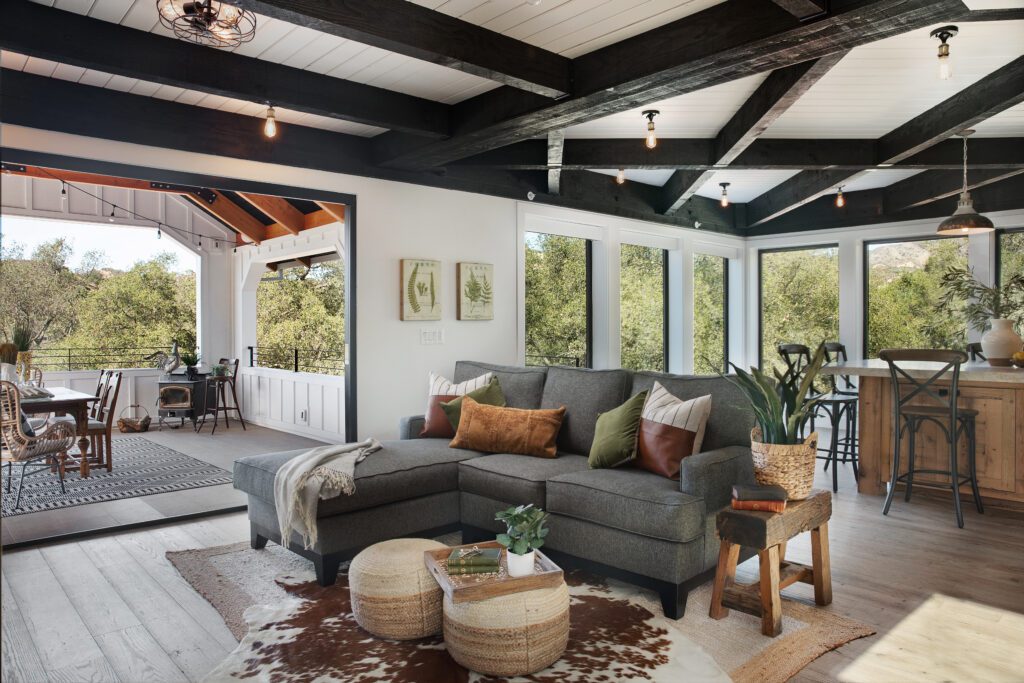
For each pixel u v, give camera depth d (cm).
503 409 388
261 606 285
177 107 405
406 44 276
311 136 460
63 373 772
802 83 339
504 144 429
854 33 260
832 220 740
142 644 252
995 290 510
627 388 382
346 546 313
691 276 750
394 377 503
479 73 308
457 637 233
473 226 553
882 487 475
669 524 268
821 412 724
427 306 518
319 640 254
